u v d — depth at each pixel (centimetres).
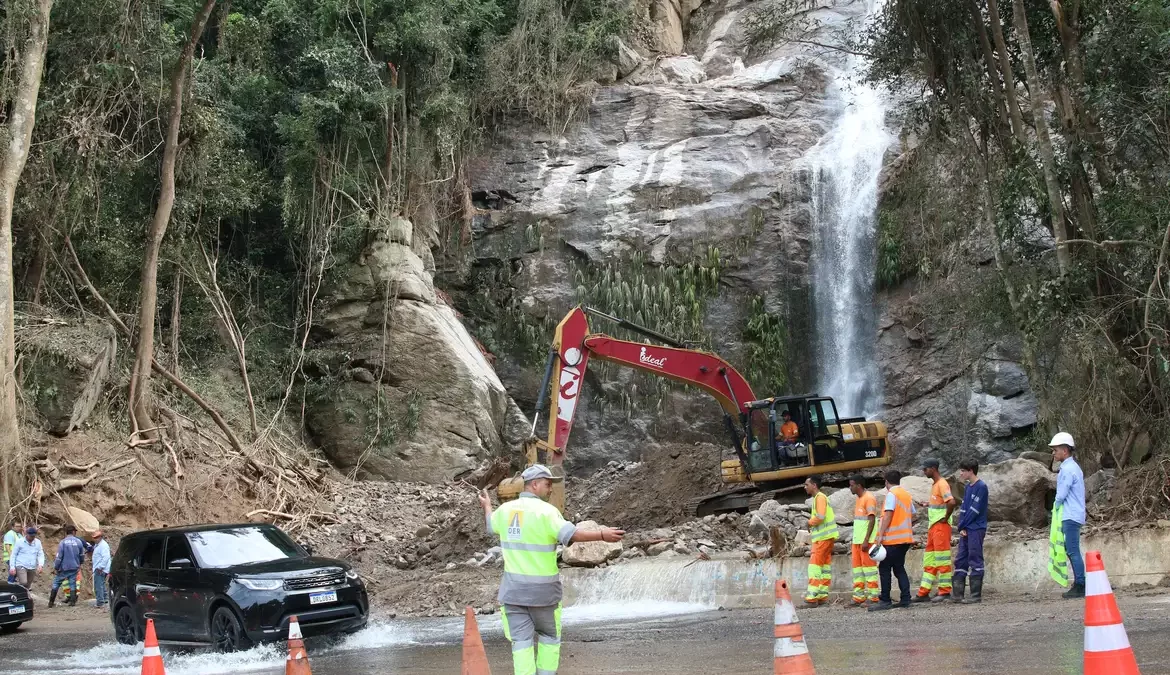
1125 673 477
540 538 689
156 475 2488
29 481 2241
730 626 1266
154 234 2636
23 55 2325
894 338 3372
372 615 1678
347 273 3294
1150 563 1388
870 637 1038
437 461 3136
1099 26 1891
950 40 2141
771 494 2136
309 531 2502
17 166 2256
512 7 4131
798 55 4075
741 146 3806
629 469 2620
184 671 1084
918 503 1848
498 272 3747
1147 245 1780
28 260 2630
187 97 2811
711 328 3572
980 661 810
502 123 3994
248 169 3247
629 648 1086
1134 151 1898
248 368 3238
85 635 1594
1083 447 1977
